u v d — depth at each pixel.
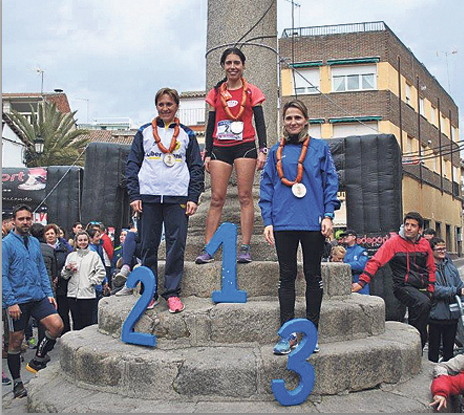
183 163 4.57
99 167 12.75
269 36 6.14
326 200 4.09
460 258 35.97
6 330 6.66
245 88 4.91
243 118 4.92
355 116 25.77
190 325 4.16
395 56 26.66
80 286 7.52
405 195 26.72
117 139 37.44
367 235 11.23
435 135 32.66
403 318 10.37
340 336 4.36
